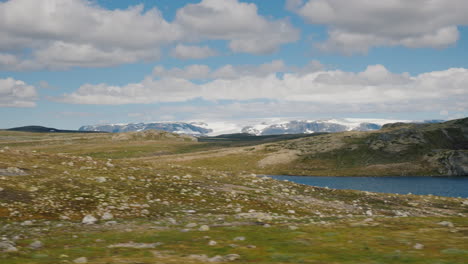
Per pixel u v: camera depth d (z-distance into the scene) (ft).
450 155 602.44
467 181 456.86
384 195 155.22
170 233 57.16
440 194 331.36
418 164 604.49
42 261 36.65
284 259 38.22
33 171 110.83
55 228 61.87
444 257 38.17
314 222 69.72
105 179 112.78
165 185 119.44
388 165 612.29
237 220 74.54
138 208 85.61
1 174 99.81
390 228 59.88
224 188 128.88
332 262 36.76
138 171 142.61
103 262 36.01
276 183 160.15
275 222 70.64
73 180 106.11
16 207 74.28
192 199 104.17
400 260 37.24
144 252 42.55
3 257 38.29
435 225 62.90
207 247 45.93
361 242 47.91
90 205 83.15
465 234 53.36
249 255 40.40
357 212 112.57
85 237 54.13
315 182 463.01
